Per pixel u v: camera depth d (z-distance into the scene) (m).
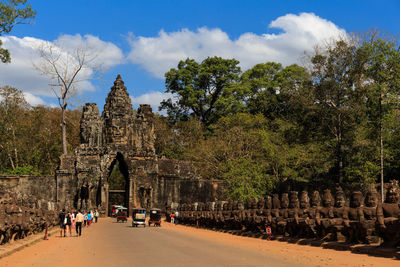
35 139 98.69
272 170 73.62
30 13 58.34
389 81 53.50
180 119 119.62
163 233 38.84
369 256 17.59
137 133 89.69
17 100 93.88
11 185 77.69
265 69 112.25
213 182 85.38
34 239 28.89
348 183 63.03
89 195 81.50
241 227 35.50
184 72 117.25
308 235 24.61
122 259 18.36
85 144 86.56
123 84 92.69
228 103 109.56
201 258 18.33
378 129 56.38
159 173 87.31
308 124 66.50
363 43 55.97
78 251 22.47
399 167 60.81
